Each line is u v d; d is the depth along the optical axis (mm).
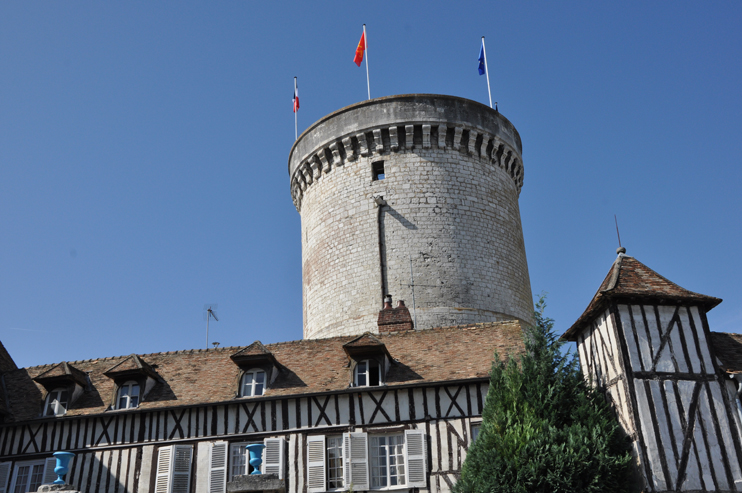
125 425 18891
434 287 26719
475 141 29266
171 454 18156
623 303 16328
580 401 15680
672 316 16234
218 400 18734
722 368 15875
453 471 16984
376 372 18906
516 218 30469
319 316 28344
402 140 28703
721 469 14750
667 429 15039
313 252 29562
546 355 16312
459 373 18234
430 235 27484
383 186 28297
